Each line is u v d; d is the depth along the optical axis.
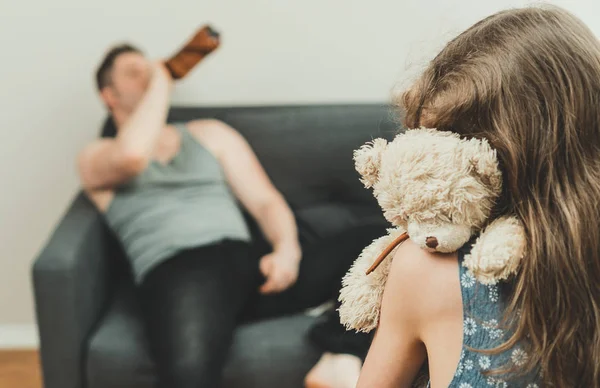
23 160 2.34
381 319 0.74
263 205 2.07
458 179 0.66
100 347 1.71
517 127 0.67
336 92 2.37
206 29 2.10
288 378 1.69
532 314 0.64
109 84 2.08
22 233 2.39
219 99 2.36
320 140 2.15
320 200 2.13
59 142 2.34
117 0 2.26
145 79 2.10
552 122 0.67
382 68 2.35
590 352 0.65
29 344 2.42
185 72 2.13
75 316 1.72
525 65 0.68
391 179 0.69
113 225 1.95
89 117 2.32
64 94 2.30
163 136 2.07
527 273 0.65
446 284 0.68
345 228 2.04
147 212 1.93
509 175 0.68
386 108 2.21
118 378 1.70
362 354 1.66
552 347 0.64
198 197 1.99
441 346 0.68
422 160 0.67
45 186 2.36
